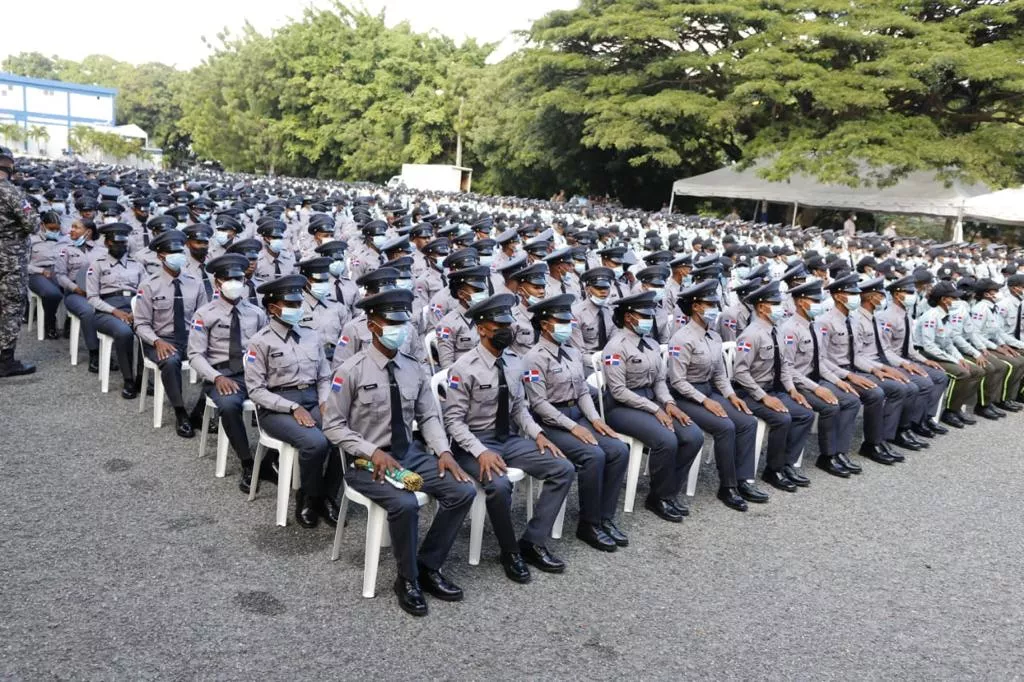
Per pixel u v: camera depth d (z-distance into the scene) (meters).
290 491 5.00
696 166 36.00
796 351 6.68
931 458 7.20
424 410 4.34
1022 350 9.35
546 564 4.45
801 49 29.42
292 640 3.52
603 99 31.81
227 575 4.02
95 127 52.72
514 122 37.84
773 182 29.11
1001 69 24.89
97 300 6.76
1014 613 4.41
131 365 6.66
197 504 4.82
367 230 9.02
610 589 4.31
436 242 8.34
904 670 3.76
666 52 32.53
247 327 5.65
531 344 6.31
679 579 4.50
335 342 6.63
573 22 32.94
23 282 6.89
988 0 28.80
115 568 3.96
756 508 5.72
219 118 56.19
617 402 5.53
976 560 5.07
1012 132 25.55
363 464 4.03
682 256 8.75
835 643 3.94
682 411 5.66
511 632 3.78
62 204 10.34
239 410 5.07
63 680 3.09
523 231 11.22
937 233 30.30
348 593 3.98
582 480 4.80
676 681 3.50
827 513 5.71
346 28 51.38
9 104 58.84
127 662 3.24
